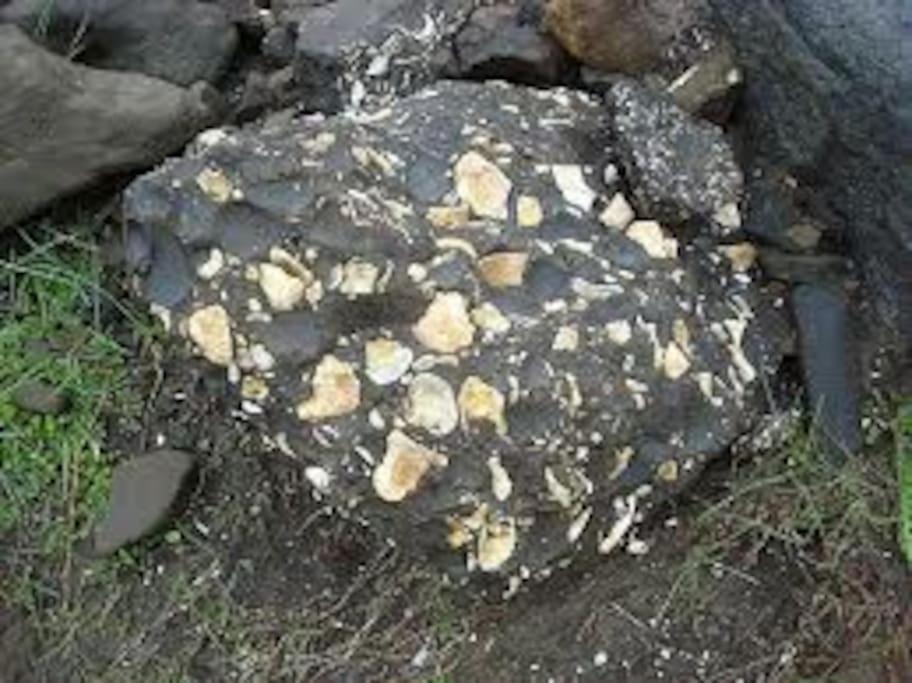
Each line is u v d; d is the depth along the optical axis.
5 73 2.39
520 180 2.16
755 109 2.31
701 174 2.23
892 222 2.19
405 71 2.41
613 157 2.26
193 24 2.55
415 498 2.08
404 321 2.07
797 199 2.30
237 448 2.39
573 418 2.08
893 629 2.21
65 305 2.47
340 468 2.09
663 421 2.14
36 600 2.40
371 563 2.31
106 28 2.53
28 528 2.42
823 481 2.25
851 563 2.23
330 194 2.07
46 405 2.43
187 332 2.11
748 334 2.27
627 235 2.20
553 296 2.11
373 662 2.29
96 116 2.43
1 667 2.39
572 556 2.19
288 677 2.31
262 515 2.37
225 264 2.09
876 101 2.12
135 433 2.43
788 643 2.24
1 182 2.43
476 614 2.27
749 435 2.26
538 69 2.37
